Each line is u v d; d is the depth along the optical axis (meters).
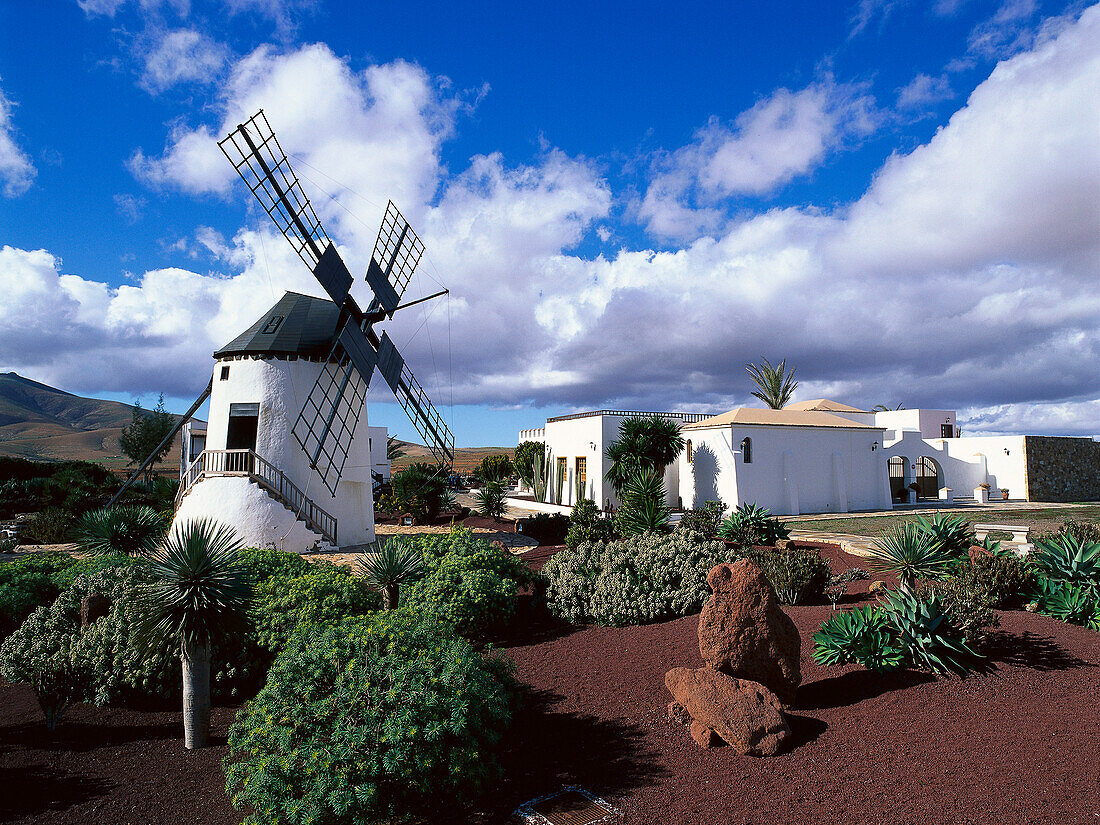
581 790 5.76
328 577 10.61
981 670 7.27
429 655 6.15
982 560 10.22
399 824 5.59
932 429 43.19
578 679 8.23
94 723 8.70
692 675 6.82
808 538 18.53
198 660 7.81
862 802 5.07
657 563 11.45
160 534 17.34
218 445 20.52
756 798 5.28
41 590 12.99
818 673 7.55
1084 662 7.42
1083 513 27.41
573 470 37.59
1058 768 5.27
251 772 5.44
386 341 24.00
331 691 5.82
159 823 6.16
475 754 5.42
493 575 11.12
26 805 6.55
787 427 30.81
